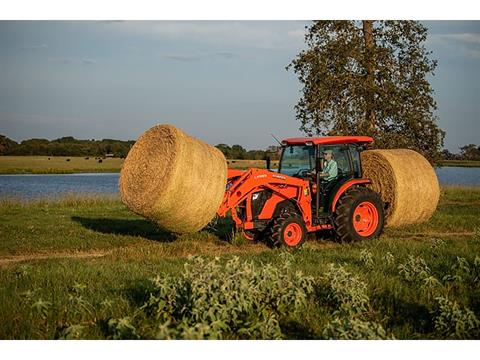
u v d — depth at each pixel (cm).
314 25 2373
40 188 3759
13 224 1508
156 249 1083
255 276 635
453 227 1432
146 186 1046
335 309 655
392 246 1048
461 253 954
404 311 656
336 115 2325
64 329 569
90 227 1459
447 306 605
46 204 2212
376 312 649
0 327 579
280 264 858
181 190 1029
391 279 764
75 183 4391
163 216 1059
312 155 1214
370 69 2323
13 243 1188
